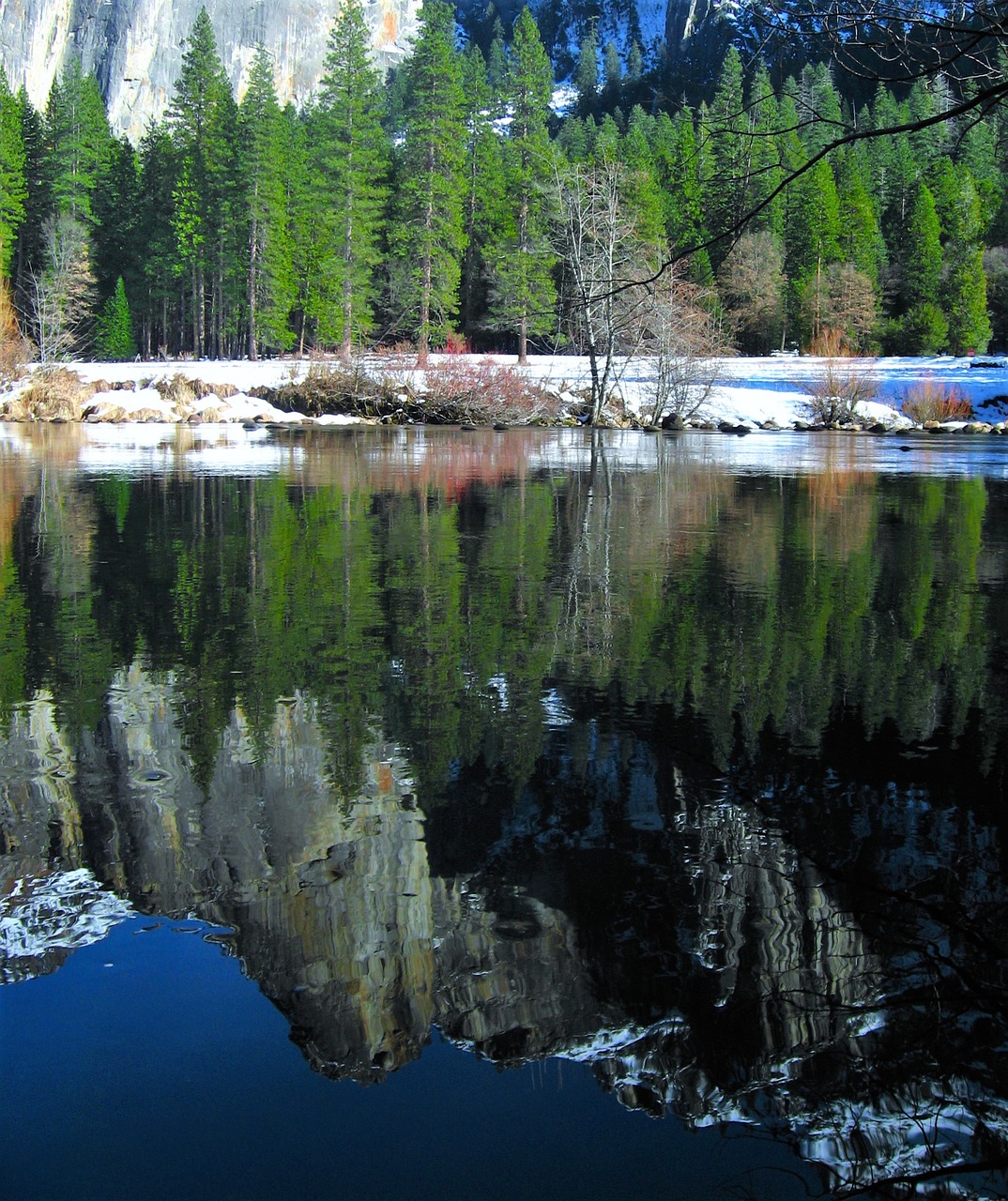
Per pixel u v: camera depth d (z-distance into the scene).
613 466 17.36
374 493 12.85
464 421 32.31
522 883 2.84
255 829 3.17
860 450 22.42
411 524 10.11
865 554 8.62
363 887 2.81
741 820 3.29
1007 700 4.57
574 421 32.81
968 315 56.62
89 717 4.27
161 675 4.89
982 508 11.98
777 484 14.65
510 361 43.16
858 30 3.78
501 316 57.22
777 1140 1.89
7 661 5.11
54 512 10.68
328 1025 2.18
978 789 3.56
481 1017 2.22
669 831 3.19
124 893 2.77
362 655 5.27
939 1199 1.73
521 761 3.79
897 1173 1.80
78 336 57.69
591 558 8.28
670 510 11.50
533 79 52.53
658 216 46.88
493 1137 1.88
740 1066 2.08
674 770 3.71
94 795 3.45
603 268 29.09
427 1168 1.79
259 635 5.66
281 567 7.77
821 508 11.91
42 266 59.12
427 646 5.45
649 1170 1.79
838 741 4.04
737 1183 1.77
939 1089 2.02
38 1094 1.97
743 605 6.53
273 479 14.44
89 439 22.75
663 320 30.67
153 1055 2.09
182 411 30.84
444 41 49.56
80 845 3.06
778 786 3.57
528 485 14.07
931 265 57.47
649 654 5.34
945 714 4.37
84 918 2.64
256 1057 2.10
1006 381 38.00
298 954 2.47
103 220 62.38
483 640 5.60
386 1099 1.97
